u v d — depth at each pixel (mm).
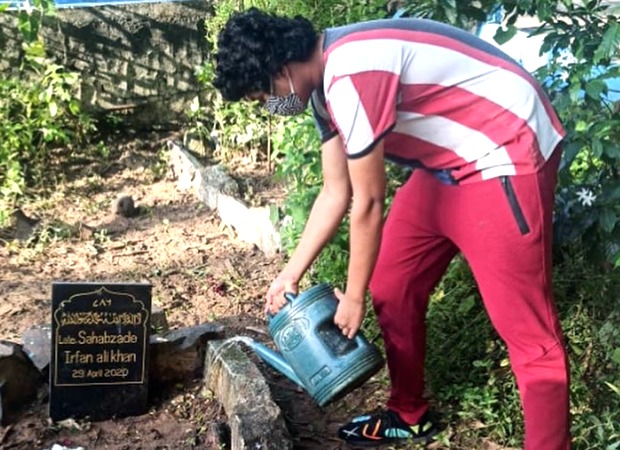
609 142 3139
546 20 3361
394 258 3035
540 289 2736
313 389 2988
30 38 6152
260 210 5078
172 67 6773
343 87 2510
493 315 2811
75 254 5078
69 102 6363
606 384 3281
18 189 5797
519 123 2625
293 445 3178
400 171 4020
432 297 3646
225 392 3391
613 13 3266
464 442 3285
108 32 6605
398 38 2574
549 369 2797
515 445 3256
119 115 6758
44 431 3336
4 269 4859
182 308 4391
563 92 3293
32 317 4305
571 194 3326
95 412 3420
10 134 6098
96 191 6066
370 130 2521
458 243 2832
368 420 3303
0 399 3367
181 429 3377
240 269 4840
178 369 3639
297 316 2986
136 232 5410
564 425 2848
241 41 2555
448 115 2652
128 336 3402
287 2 5043
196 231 5418
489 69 2631
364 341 2992
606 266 3389
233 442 3119
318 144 4398
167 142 6578
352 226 2666
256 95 2648
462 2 3535
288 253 4578
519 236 2658
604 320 3416
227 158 6441
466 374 3504
